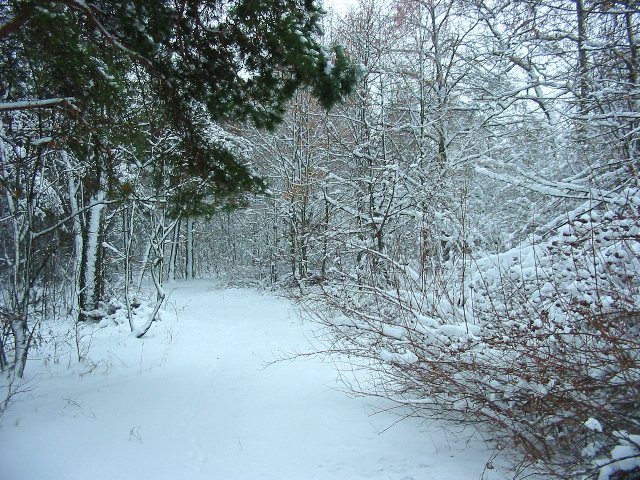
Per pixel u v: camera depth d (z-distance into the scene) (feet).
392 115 49.44
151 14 17.98
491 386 12.97
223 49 19.62
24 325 24.03
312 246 59.11
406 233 38.73
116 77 18.39
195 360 28.63
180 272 133.90
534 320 14.14
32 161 25.32
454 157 39.19
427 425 15.40
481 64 35.78
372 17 48.44
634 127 25.12
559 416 11.13
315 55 18.85
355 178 44.37
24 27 16.62
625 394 10.64
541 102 29.66
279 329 38.88
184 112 21.57
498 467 12.13
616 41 24.40
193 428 16.87
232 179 22.72
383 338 17.90
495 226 34.09
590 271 14.03
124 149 23.36
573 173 29.19
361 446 14.24
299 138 61.46
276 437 15.58
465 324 16.15
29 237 24.18
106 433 16.40
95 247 43.50
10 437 15.92
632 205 14.61
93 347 32.65
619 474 8.84
